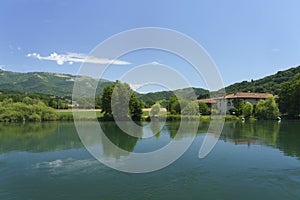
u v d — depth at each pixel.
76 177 15.83
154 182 14.88
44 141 28.80
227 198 12.68
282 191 13.51
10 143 27.56
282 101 66.88
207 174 16.28
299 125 47.00
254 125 47.41
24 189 13.95
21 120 56.81
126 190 13.73
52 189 13.92
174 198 12.71
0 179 15.56
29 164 18.78
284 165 18.17
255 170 17.02
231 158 20.14
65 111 63.50
